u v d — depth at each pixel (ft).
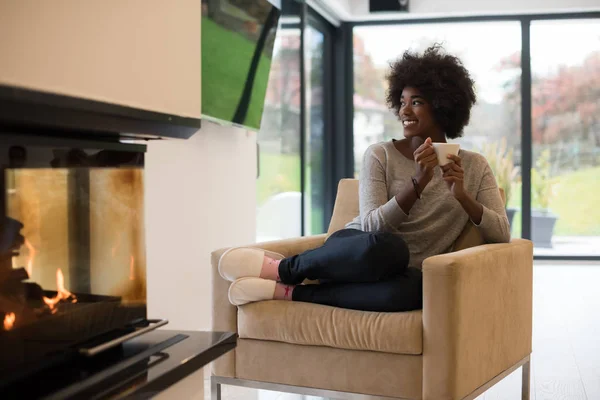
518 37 20.51
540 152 20.59
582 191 20.45
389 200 7.65
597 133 20.31
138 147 5.27
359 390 6.60
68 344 4.49
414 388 6.39
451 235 7.59
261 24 11.84
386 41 21.26
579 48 20.27
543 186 20.62
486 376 6.86
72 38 4.24
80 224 4.64
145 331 5.06
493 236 7.54
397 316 6.44
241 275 7.13
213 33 10.07
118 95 4.68
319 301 6.97
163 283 9.77
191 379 5.37
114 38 4.64
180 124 5.46
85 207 4.69
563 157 20.51
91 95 4.41
